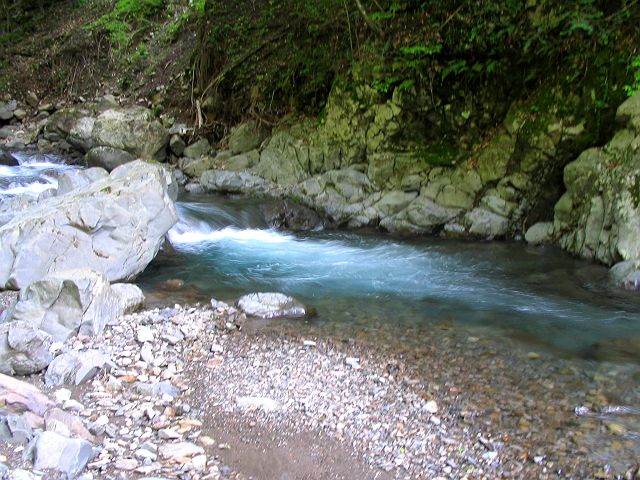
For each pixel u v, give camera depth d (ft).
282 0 46.55
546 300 24.81
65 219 22.94
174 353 18.38
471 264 30.22
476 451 13.65
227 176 42.06
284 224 37.55
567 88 32.83
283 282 26.81
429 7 37.01
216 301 23.04
